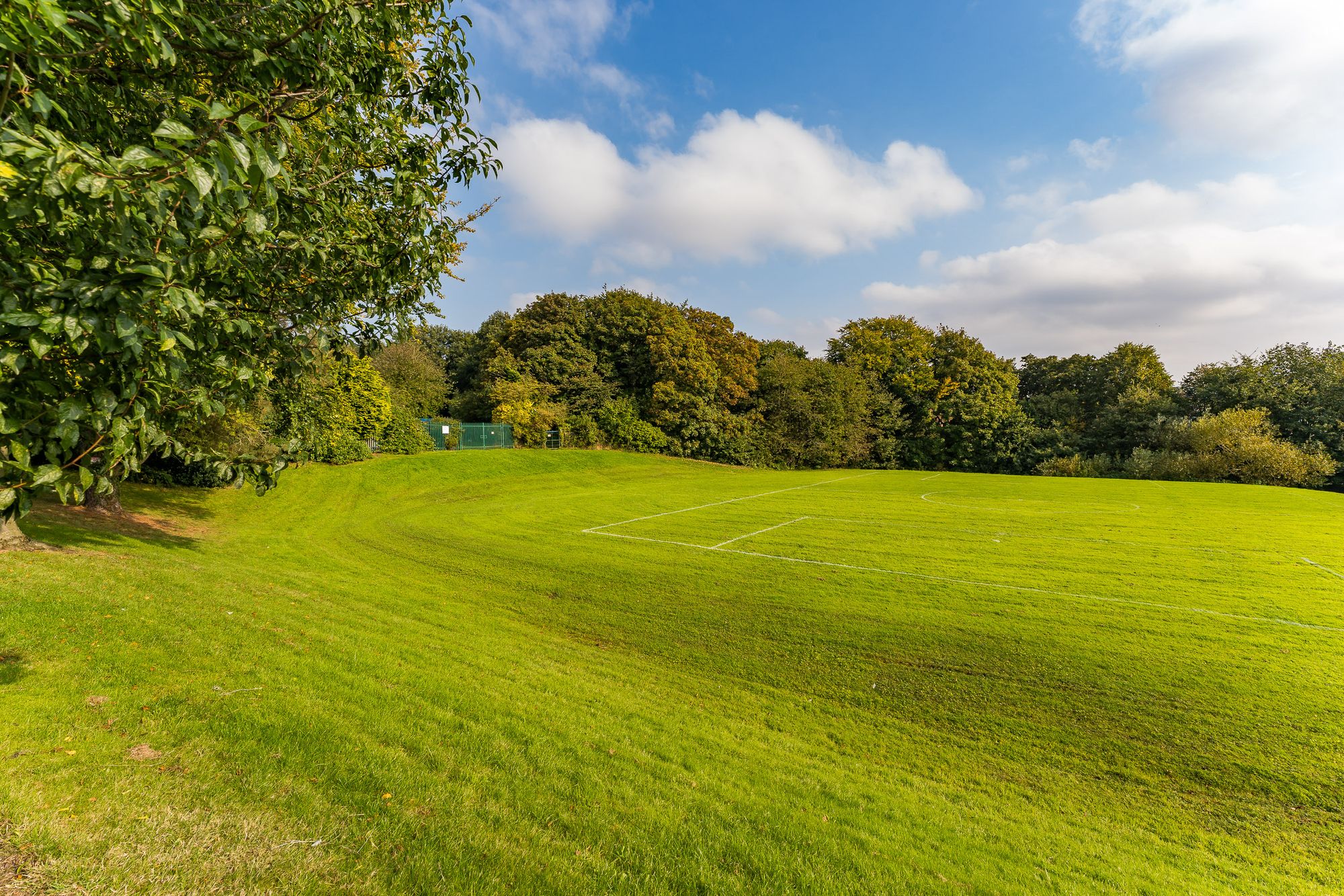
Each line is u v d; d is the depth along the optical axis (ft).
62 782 10.85
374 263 14.03
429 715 17.19
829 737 22.35
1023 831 16.62
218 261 8.54
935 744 22.22
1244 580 43.93
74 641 18.03
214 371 9.93
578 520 71.67
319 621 25.61
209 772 12.19
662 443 168.66
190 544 45.32
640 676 26.61
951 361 195.93
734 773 17.38
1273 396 146.30
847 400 188.34
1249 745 22.22
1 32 6.04
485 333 206.69
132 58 8.54
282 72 9.57
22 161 6.38
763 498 96.17
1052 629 33.81
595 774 15.49
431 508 79.00
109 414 6.86
